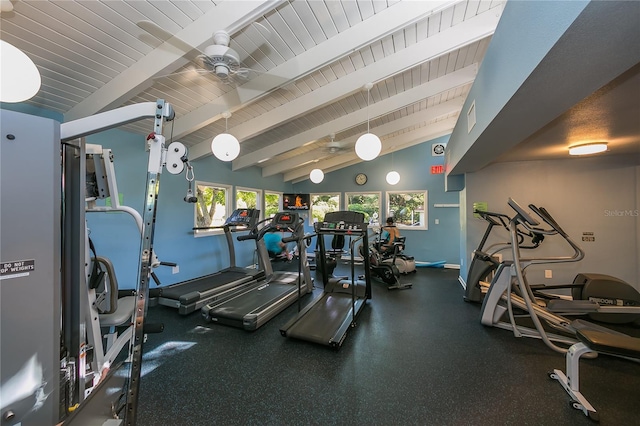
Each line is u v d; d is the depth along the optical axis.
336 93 3.47
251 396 1.97
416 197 7.22
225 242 5.76
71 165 1.29
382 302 4.11
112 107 2.71
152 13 2.02
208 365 2.37
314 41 2.68
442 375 2.22
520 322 3.33
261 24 2.35
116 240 3.66
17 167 0.99
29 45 2.10
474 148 2.98
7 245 0.96
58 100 2.75
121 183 3.71
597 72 1.38
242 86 3.13
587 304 2.75
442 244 6.84
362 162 7.75
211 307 3.39
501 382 2.12
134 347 1.10
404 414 1.79
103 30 2.08
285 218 4.12
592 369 2.28
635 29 1.04
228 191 5.92
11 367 0.97
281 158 6.69
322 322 3.07
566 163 4.10
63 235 1.28
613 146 3.30
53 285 1.07
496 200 4.44
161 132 1.20
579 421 1.73
